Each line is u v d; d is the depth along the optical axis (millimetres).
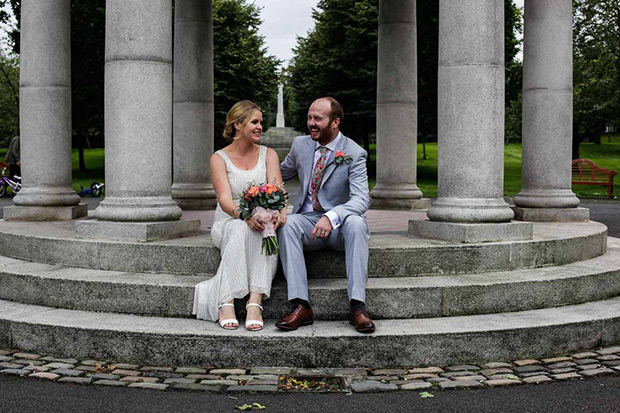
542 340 5141
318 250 5785
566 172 9289
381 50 11664
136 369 4848
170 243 6203
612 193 23734
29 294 5906
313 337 4848
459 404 4164
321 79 35062
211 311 5254
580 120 34469
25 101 8812
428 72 32219
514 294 5688
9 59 40844
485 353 5004
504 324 5191
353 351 4863
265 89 40281
